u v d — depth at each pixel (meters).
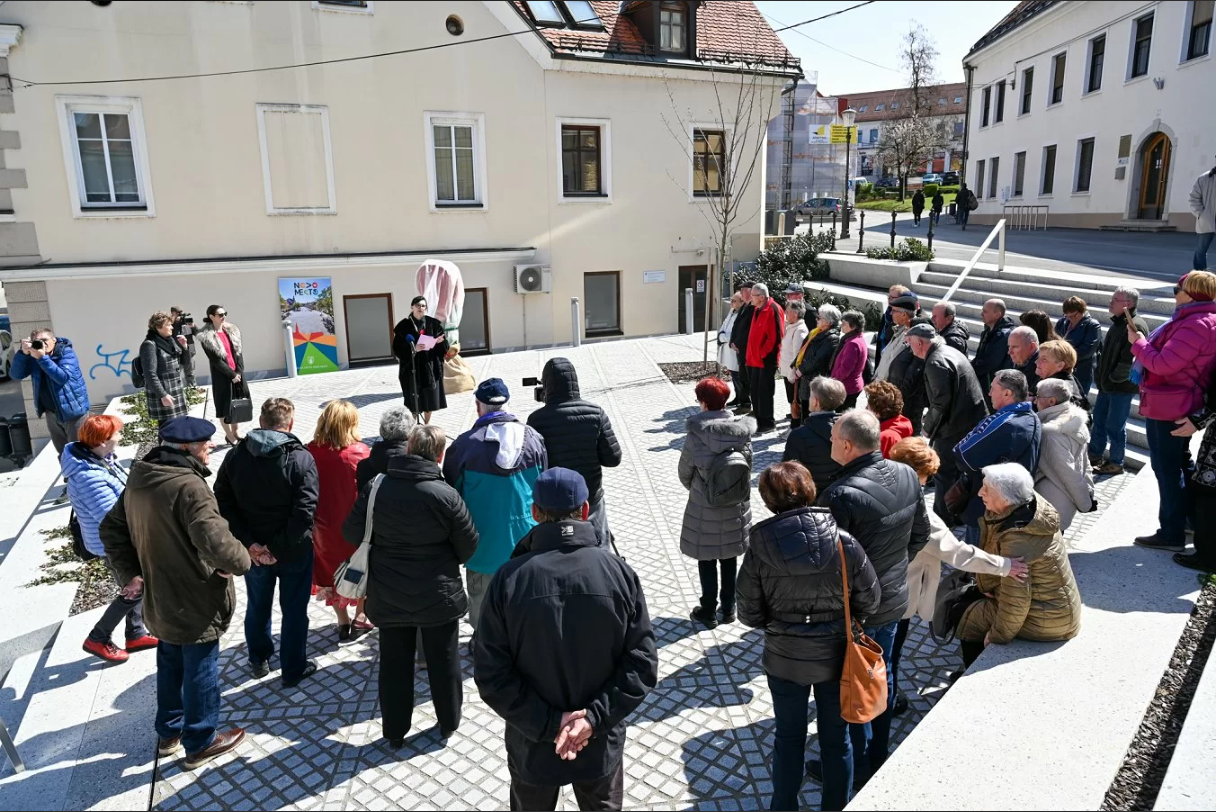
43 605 5.75
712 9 20.25
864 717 3.27
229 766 4.10
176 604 3.92
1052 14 29.39
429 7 15.89
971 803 3.15
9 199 13.65
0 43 13.15
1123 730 3.60
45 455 10.34
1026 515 4.15
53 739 4.29
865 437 3.71
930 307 13.40
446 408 11.39
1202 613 4.64
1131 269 14.10
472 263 17.41
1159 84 23.70
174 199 14.58
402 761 4.13
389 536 4.00
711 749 4.16
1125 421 7.71
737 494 5.02
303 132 15.30
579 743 2.90
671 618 5.52
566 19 18.11
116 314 14.58
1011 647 4.28
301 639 4.79
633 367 13.94
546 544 3.09
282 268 15.53
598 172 18.42
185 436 3.94
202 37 14.31
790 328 9.38
